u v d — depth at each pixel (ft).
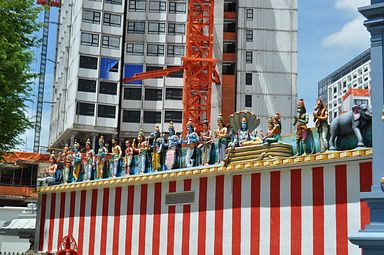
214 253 61.52
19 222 120.57
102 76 268.00
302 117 55.11
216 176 63.21
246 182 59.72
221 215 61.67
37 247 91.66
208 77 247.09
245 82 274.57
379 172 35.29
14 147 87.40
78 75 264.31
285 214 55.11
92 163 84.12
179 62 275.59
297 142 55.36
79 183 82.74
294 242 53.78
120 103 271.69
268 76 275.59
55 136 298.97
